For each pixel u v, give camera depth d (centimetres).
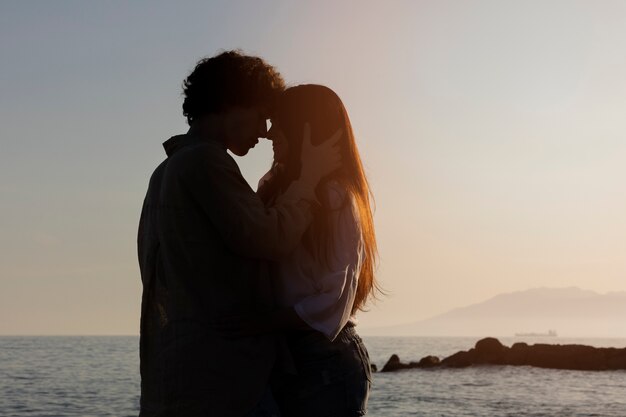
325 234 267
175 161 255
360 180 282
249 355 248
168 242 251
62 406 2642
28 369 5147
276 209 257
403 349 11331
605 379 3600
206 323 247
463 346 13338
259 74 269
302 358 264
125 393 3191
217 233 250
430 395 2916
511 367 4412
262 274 256
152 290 258
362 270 281
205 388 243
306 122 279
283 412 265
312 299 254
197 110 266
